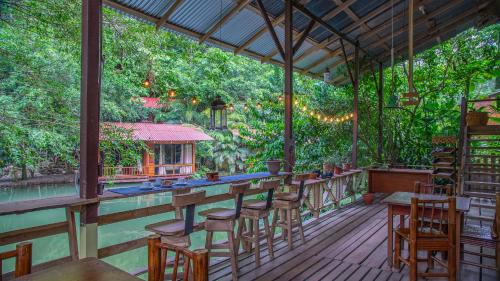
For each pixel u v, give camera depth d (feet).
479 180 19.52
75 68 23.99
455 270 9.07
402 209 10.77
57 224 8.28
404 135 33.35
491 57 32.96
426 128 32.30
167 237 8.84
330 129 33.22
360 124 32.76
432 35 27.50
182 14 15.89
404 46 28.66
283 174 16.01
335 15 20.57
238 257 11.85
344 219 17.90
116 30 28.43
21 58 22.11
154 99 58.65
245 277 10.11
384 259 11.69
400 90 35.65
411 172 24.94
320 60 27.02
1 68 22.45
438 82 35.88
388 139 33.01
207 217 9.93
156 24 15.83
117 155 25.66
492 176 19.26
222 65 59.21
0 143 20.84
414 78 36.22
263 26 19.39
